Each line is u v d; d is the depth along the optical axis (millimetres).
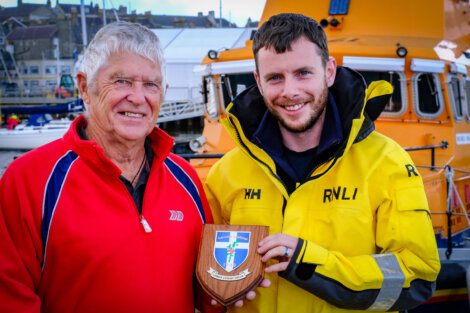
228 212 2322
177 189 2113
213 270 1927
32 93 50219
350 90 2141
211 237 1990
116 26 1945
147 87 1965
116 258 1832
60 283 1828
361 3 5324
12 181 1834
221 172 2371
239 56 5344
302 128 2092
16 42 60250
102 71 1914
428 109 4844
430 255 1979
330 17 5352
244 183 2262
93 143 1870
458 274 3678
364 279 1913
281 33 2025
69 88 46281
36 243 1805
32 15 70625
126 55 1903
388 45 4855
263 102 2307
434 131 4789
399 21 5172
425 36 5105
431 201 4125
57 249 1807
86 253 1805
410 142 4770
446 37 5168
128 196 1928
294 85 2035
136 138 1952
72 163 1892
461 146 4871
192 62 26562
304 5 5578
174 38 29469
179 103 24734
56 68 59688
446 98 4789
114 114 1931
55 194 1837
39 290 1861
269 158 2150
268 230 1987
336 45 4871
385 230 2029
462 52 5547
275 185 2170
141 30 1966
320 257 1916
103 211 1861
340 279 1916
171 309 1928
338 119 2152
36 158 1890
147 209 1953
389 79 4840
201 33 29000
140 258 1877
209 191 2428
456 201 4500
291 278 1922
